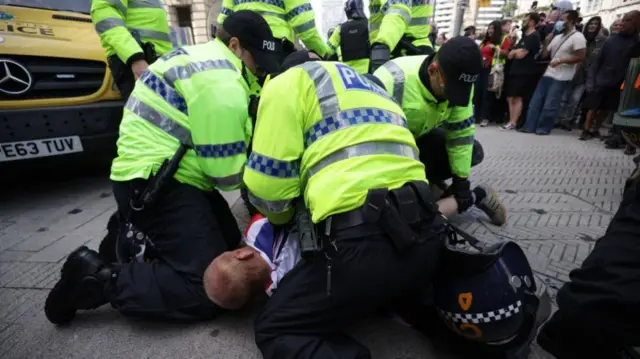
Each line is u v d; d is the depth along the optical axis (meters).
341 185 1.14
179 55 1.55
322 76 1.25
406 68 1.84
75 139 2.83
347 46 2.98
